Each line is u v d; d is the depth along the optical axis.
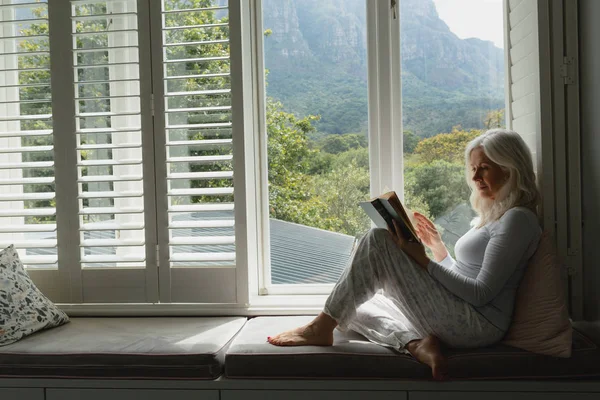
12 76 2.48
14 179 2.37
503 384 1.75
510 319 1.85
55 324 2.19
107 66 2.33
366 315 1.94
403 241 1.86
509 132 1.95
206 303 2.33
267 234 2.49
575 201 2.08
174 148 2.31
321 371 1.80
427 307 1.83
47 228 2.37
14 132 2.36
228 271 2.31
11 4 2.38
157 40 2.27
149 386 1.86
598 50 1.90
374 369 1.78
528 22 2.12
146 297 2.35
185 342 1.94
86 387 1.87
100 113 2.32
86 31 2.33
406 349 1.81
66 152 2.34
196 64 2.28
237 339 1.96
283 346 1.87
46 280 2.38
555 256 1.86
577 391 1.73
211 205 2.29
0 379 1.90
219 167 2.29
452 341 1.82
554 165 2.08
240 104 2.25
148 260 2.33
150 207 2.31
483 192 1.97
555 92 2.06
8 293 2.08
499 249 1.80
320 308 2.33
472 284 1.79
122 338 2.01
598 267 1.95
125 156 2.39
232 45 2.24
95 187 2.39
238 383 1.83
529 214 1.84
